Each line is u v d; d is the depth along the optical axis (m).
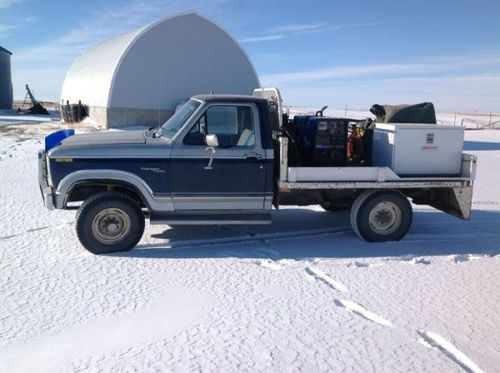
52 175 6.06
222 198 6.43
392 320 4.40
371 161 7.43
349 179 6.67
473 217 8.54
